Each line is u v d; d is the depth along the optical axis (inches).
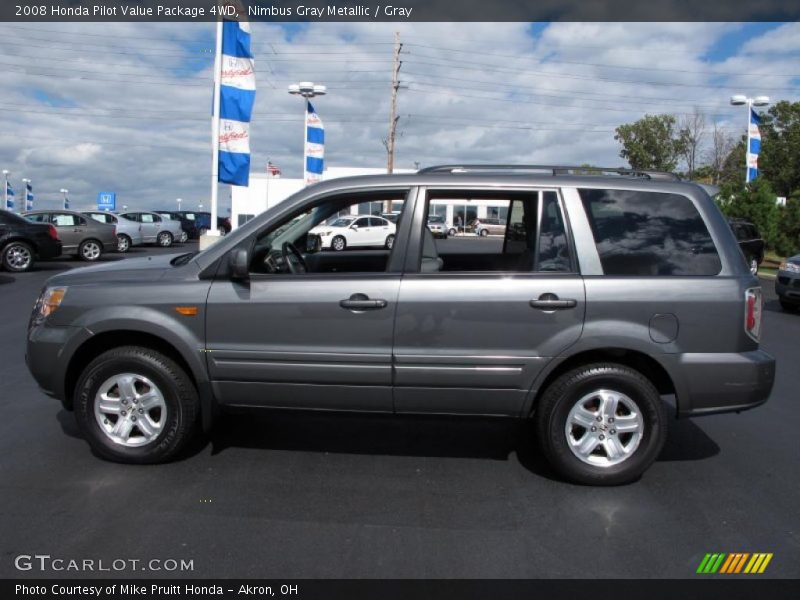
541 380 161.3
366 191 169.5
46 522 142.0
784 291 519.5
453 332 160.6
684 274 161.8
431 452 188.5
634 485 168.2
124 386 170.7
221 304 164.9
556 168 176.1
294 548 133.2
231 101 638.5
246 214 1921.8
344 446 191.9
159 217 1251.2
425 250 168.7
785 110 2126.0
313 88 990.4
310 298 162.6
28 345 175.5
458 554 132.0
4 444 187.5
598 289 159.3
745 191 1060.5
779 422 225.9
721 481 172.1
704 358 159.2
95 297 169.2
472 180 168.2
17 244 665.0
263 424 209.5
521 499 158.2
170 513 147.1
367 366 162.9
